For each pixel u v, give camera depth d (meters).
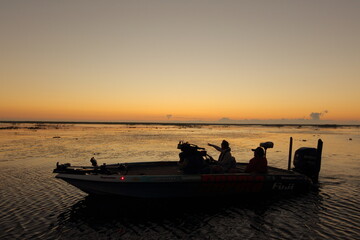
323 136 58.91
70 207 9.19
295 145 33.25
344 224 7.90
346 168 16.59
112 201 9.96
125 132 69.25
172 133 66.62
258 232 7.38
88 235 7.09
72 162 17.69
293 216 8.61
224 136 54.03
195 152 10.31
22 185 11.71
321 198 10.52
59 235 7.03
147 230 7.48
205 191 9.89
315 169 12.66
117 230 7.45
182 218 8.43
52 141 34.75
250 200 10.39
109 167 11.35
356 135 65.69
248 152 25.00
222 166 10.81
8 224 7.64
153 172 10.91
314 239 6.91
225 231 7.45
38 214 8.47
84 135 50.25
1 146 27.53
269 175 10.45
